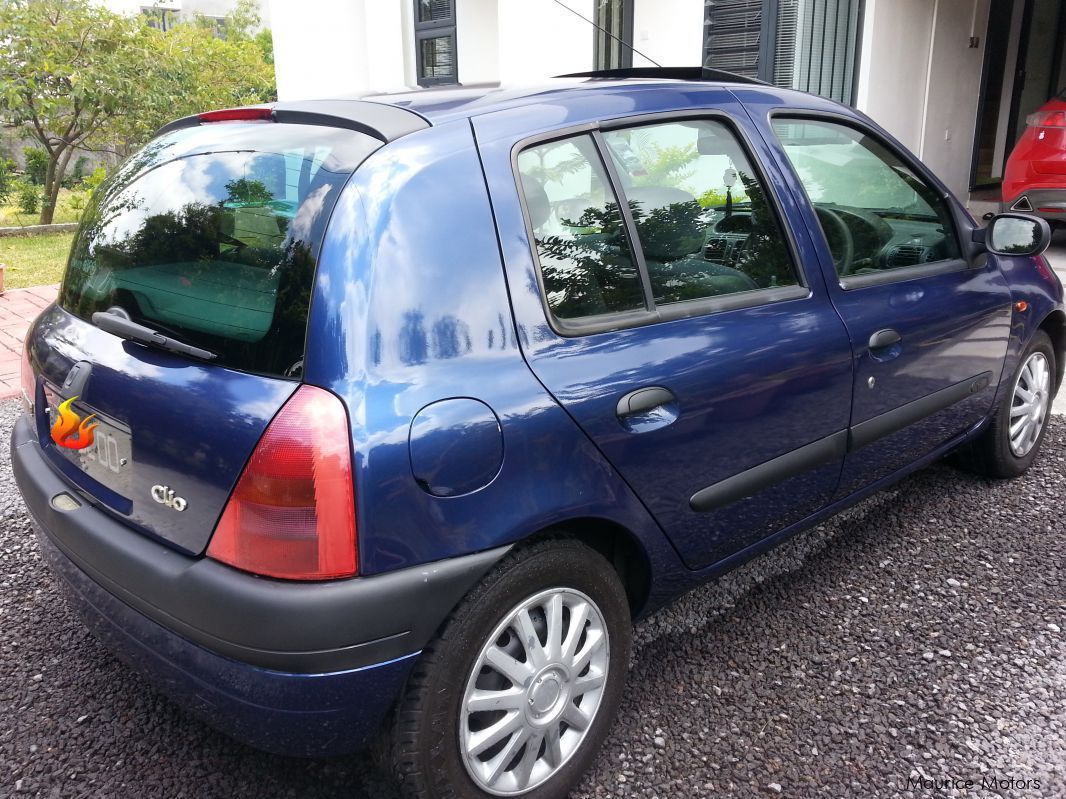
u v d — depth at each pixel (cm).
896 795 212
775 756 226
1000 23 969
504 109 208
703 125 244
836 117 289
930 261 311
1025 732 233
